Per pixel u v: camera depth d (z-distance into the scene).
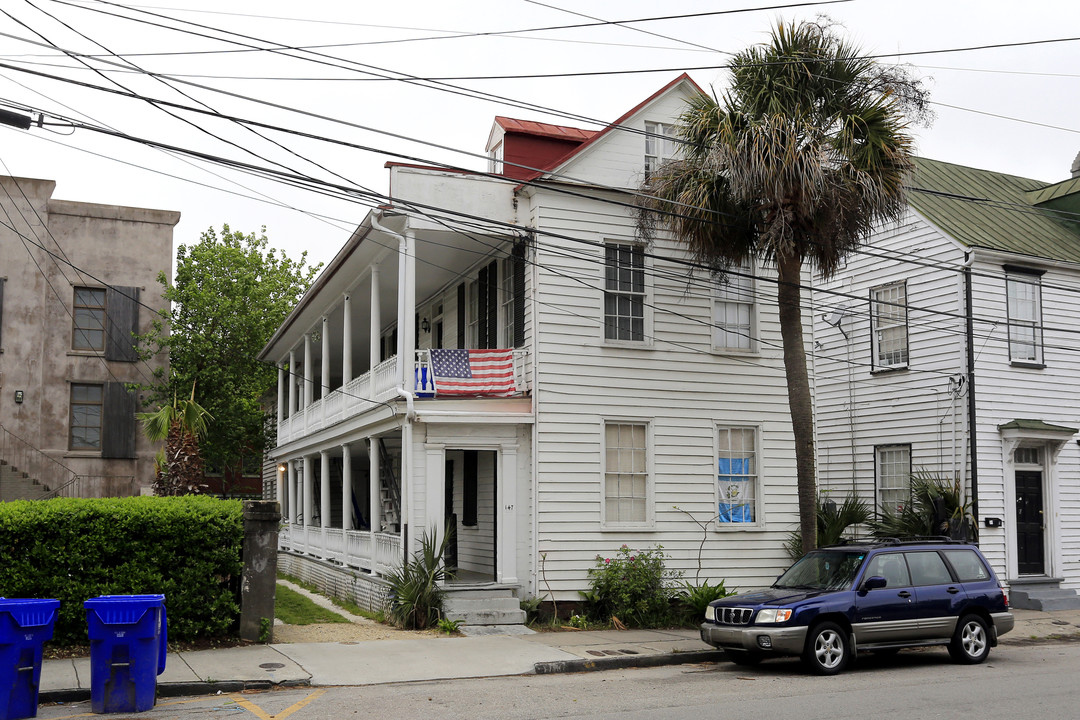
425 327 26.36
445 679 12.38
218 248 34.94
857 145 16.05
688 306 19.28
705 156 16.48
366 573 20.16
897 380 22.80
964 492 20.88
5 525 13.02
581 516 17.91
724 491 19.27
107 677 10.16
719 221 16.55
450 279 23.25
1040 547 21.89
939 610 13.70
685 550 18.66
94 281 31.45
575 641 15.35
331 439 23.72
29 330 30.33
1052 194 25.12
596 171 18.67
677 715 9.88
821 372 25.11
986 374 21.23
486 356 18.09
